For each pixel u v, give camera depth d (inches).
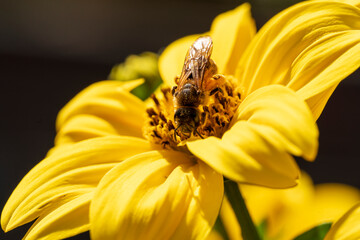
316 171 10.9
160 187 3.7
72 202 3.8
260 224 4.9
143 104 4.7
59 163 4.1
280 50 4.0
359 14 3.9
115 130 4.6
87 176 4.0
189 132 4.0
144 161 3.9
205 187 3.7
